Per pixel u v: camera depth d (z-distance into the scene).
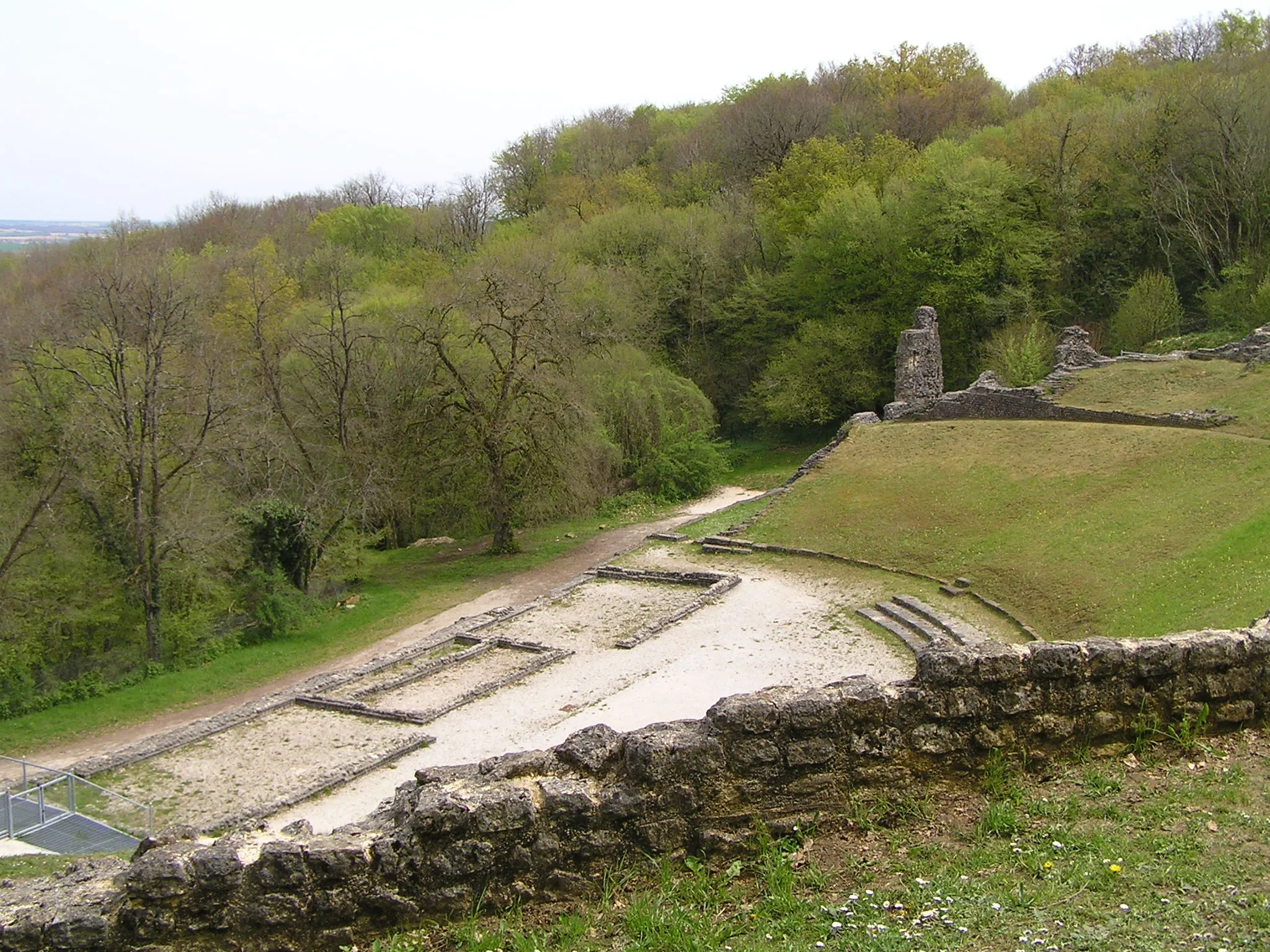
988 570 29.12
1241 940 6.93
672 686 24.17
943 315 56.69
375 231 77.50
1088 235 59.59
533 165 93.69
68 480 31.62
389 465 40.91
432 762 21.25
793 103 83.62
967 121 81.75
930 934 7.32
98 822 18.61
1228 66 60.62
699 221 67.75
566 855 8.24
